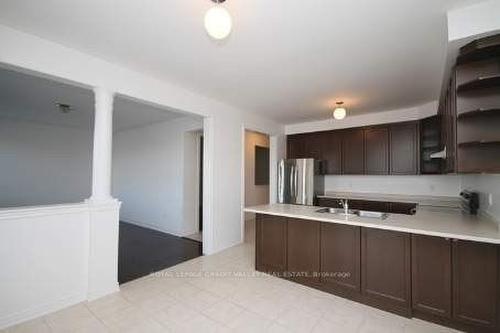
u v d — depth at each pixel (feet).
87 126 19.93
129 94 9.37
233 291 8.87
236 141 14.46
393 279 7.55
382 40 7.26
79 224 8.10
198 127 16.03
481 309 6.32
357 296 8.22
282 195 17.11
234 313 7.50
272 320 7.16
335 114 12.46
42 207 7.38
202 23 6.54
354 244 8.27
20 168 17.97
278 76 9.96
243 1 5.63
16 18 6.38
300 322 7.07
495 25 5.57
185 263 11.59
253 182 22.34
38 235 7.29
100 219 8.48
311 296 8.55
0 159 17.20
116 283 8.82
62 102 13.26
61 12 6.14
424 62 8.60
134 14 6.19
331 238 8.76
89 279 8.18
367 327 6.86
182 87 11.23
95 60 8.45
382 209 14.10
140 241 15.44
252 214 22.27
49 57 7.47
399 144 14.17
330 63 8.78
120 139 21.47
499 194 7.16
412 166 13.74
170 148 17.57
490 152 6.44
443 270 6.80
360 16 6.17
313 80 10.33
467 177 11.67
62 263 7.72
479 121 6.47
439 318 6.96
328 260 8.81
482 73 6.34
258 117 16.24
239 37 7.16
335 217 8.80
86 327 6.76
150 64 8.98
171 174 17.47
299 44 7.53
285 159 17.42
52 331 6.59
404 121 14.06
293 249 9.66
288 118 17.02
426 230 6.73
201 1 5.69
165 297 8.41
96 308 7.70
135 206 20.06
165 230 17.76
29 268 7.12
